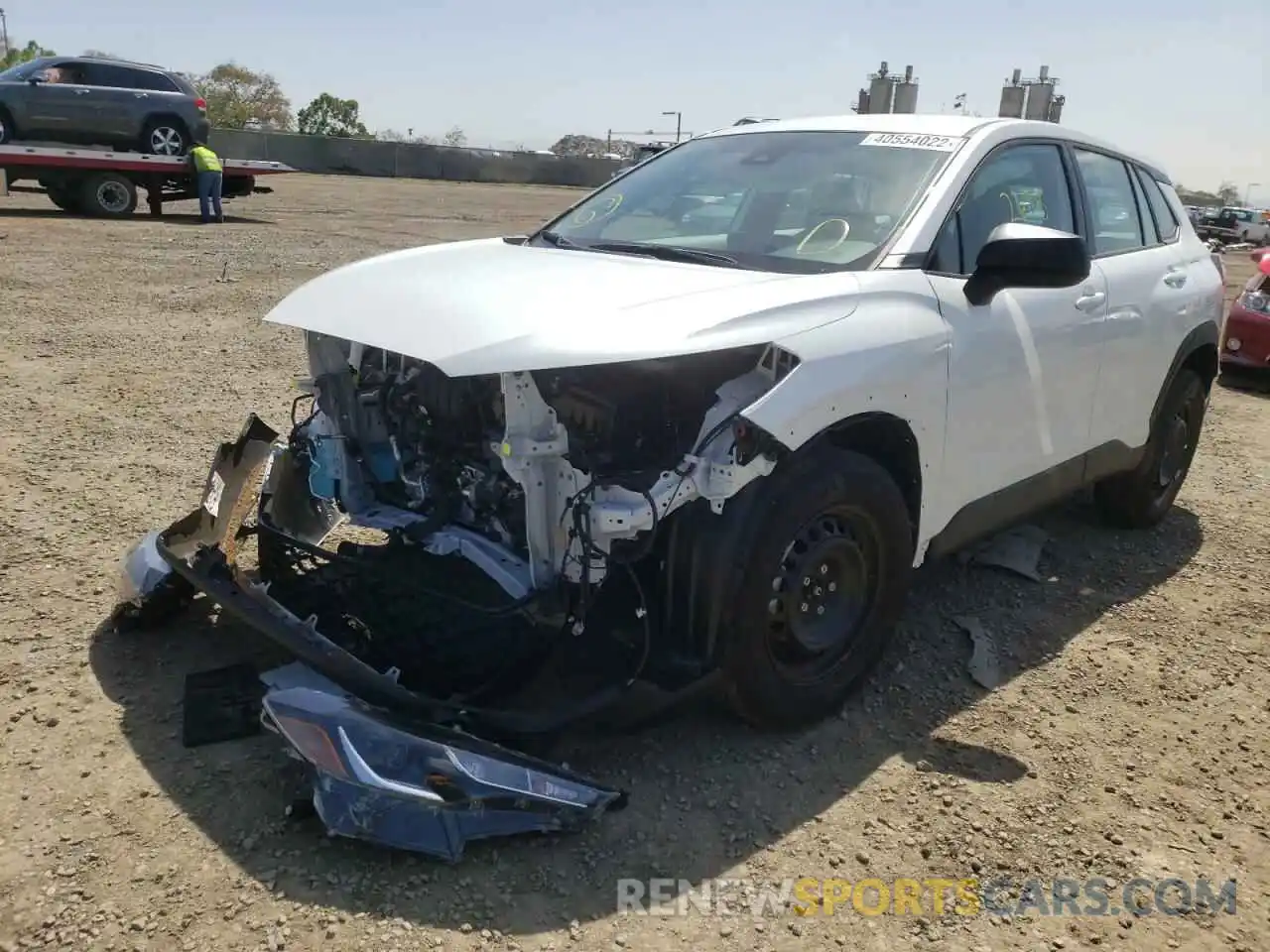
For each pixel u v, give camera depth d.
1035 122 4.31
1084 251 3.21
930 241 3.54
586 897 2.61
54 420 6.13
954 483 3.65
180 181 18.86
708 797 3.04
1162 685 3.87
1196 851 2.95
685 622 2.98
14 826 2.74
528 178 42.38
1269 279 9.37
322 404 3.51
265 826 2.78
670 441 2.94
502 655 2.90
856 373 3.06
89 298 9.99
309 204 23.56
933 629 4.21
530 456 2.80
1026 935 2.59
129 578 3.67
